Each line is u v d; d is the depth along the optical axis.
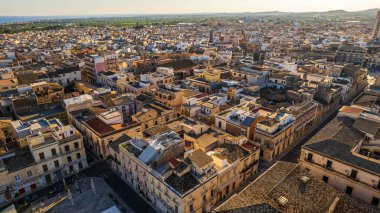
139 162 83.19
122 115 125.50
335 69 189.62
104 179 97.38
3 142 104.88
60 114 127.06
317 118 141.00
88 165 105.06
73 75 192.75
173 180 74.38
